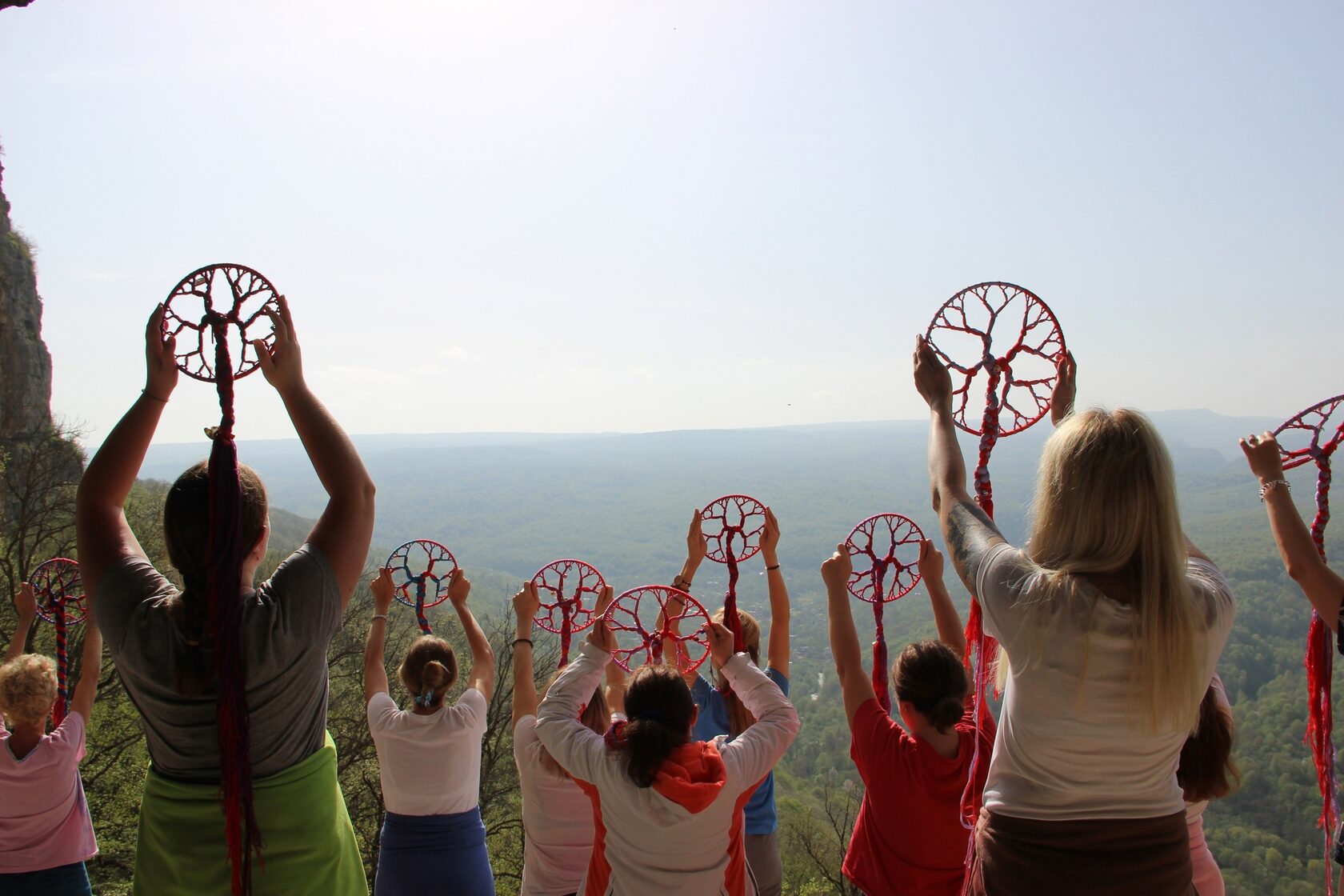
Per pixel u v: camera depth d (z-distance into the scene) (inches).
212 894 86.0
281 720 87.4
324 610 88.2
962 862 115.1
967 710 128.7
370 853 645.9
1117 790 84.5
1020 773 88.3
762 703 117.7
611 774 106.7
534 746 142.5
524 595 155.1
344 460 93.4
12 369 1258.6
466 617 167.0
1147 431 84.0
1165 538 81.7
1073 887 84.0
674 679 111.4
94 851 151.3
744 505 152.0
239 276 95.2
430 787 149.3
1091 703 83.0
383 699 155.1
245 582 89.2
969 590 92.7
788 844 848.3
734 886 110.1
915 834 115.6
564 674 121.9
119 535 92.1
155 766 90.0
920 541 143.7
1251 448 108.7
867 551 142.8
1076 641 82.7
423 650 156.3
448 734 149.2
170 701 86.0
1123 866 83.8
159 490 1077.8
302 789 89.1
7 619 698.2
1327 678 109.1
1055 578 84.2
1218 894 123.6
